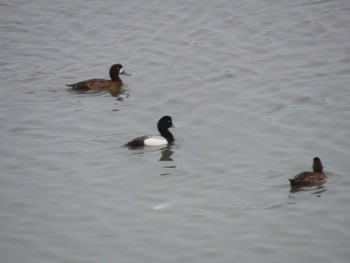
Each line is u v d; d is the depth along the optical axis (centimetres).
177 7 3634
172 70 3008
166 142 2414
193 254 1823
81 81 2895
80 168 2280
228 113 2623
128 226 1959
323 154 2297
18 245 1883
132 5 3706
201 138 2458
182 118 2606
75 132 2520
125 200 2094
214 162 2294
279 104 2666
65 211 2044
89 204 2078
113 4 3734
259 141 2411
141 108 2700
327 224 1931
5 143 2445
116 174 2241
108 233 1930
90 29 3447
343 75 2873
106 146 2419
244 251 1830
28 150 2395
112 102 2764
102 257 1822
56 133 2514
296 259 1788
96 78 2914
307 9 3509
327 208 2000
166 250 1844
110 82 2877
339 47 3114
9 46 3303
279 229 1916
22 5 3784
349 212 1980
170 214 2012
